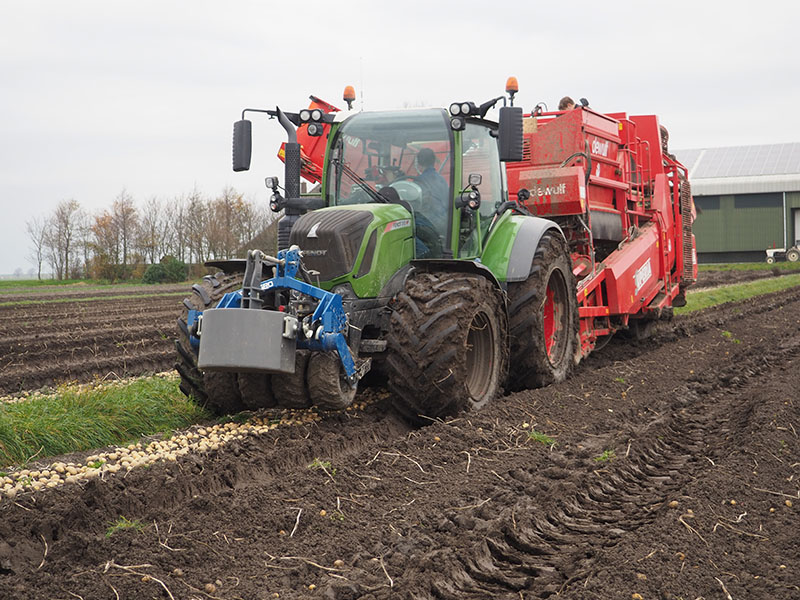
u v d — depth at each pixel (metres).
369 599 3.50
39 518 4.29
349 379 6.02
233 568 3.82
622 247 10.80
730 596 3.51
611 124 10.84
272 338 5.54
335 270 6.27
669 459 5.92
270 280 5.85
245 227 40.31
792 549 4.04
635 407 7.38
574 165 9.75
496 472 5.27
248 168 6.69
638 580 3.65
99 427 6.34
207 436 6.19
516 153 6.58
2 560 3.86
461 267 6.69
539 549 4.13
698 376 9.03
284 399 6.16
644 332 11.78
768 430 6.17
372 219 6.46
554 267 8.11
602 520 4.58
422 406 6.30
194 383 6.71
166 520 4.35
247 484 5.16
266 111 6.88
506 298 7.23
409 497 4.79
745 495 4.82
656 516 4.56
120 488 4.81
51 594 3.52
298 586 3.64
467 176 7.30
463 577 3.79
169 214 42.97
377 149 7.11
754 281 28.67
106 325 14.73
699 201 54.25
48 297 24.02
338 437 6.04
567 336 8.52
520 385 7.86
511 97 7.59
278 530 4.27
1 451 5.65
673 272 12.57
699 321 14.57
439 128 7.04
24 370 9.92
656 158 11.95
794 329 13.76
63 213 47.72
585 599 3.47
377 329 6.68
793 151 55.03
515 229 7.87
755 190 52.47
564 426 6.58
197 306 6.53
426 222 7.00
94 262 42.94
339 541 4.12
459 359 6.23
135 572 3.72
